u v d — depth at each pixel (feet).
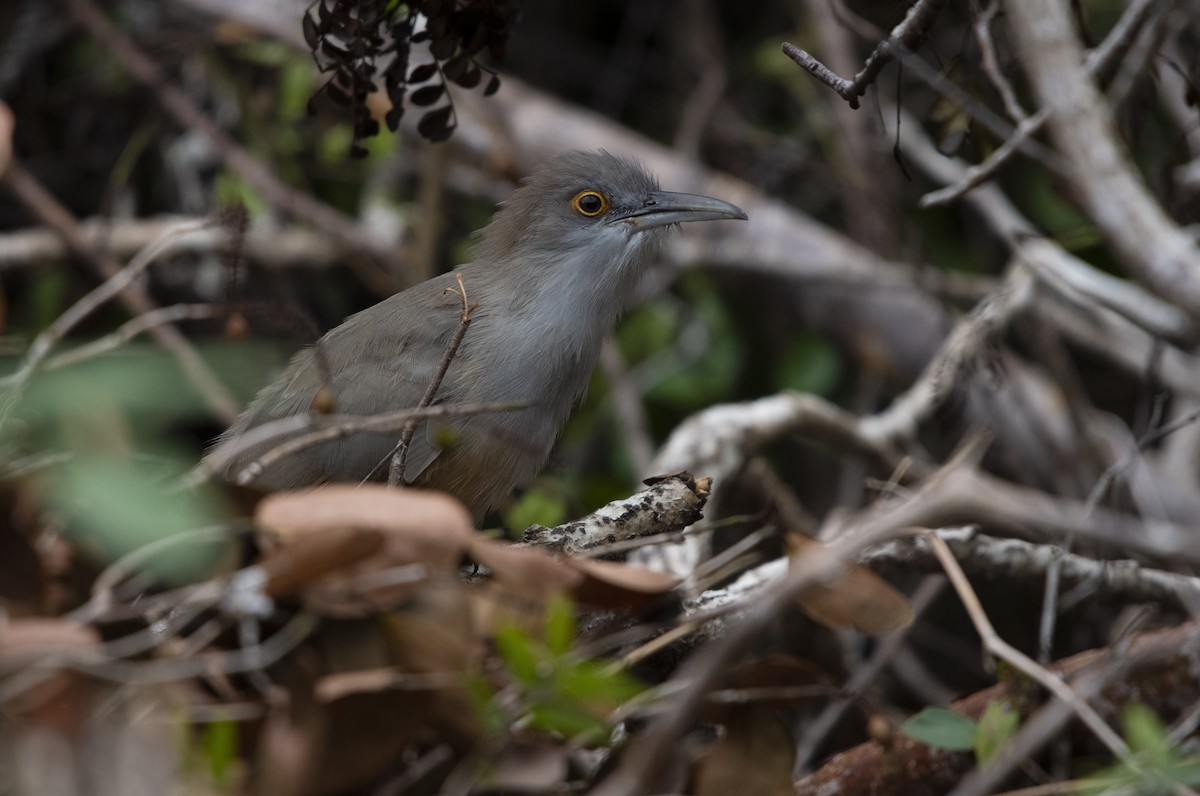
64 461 16.98
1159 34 26.30
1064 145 17.71
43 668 15.87
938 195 26.84
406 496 17.38
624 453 47.93
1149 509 41.83
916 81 54.08
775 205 52.44
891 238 51.13
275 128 52.11
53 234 47.85
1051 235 43.01
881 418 42.37
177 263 49.60
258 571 16.76
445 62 28.19
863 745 23.27
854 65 54.03
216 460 20.34
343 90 28.30
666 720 16.75
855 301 50.47
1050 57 17.83
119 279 32.37
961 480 17.61
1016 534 30.09
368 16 27.45
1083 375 53.31
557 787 19.20
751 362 55.01
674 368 51.93
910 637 40.86
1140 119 28.94
